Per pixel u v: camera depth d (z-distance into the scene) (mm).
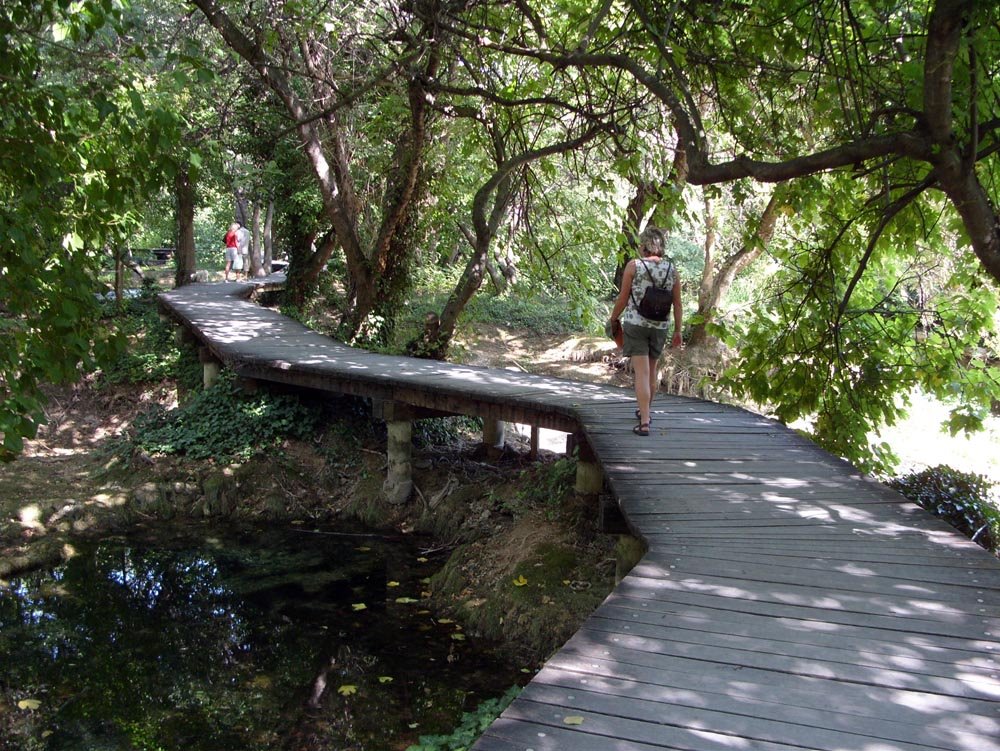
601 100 9969
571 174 14148
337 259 25203
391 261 15891
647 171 11445
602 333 23562
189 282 24203
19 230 3961
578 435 9422
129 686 7191
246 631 8406
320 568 10227
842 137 7383
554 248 14203
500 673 7484
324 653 7906
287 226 21078
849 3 6605
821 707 3314
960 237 8469
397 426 11898
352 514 12141
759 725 3176
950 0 5109
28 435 4105
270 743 6266
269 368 12727
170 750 6141
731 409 9430
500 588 8812
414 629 8484
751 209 16984
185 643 8109
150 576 9961
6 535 10930
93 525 11617
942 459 16766
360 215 17141
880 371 9672
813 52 7410
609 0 7469
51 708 6777
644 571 4781
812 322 9469
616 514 7125
